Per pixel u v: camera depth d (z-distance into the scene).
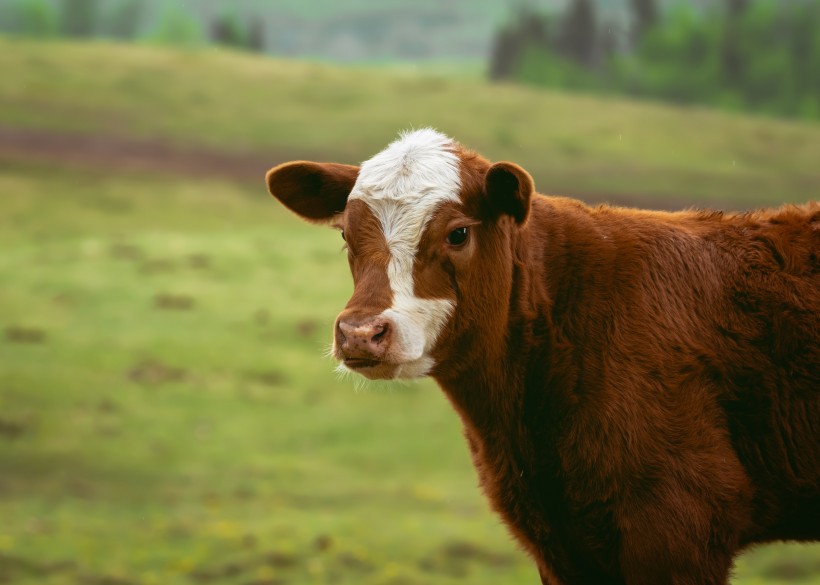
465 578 14.98
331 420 24.70
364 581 14.71
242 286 33.75
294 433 23.80
